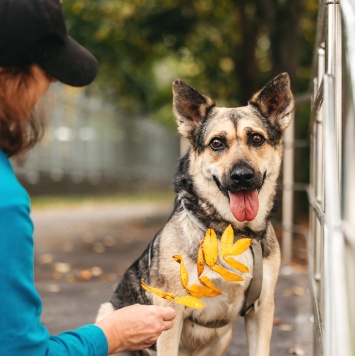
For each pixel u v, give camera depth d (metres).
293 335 5.07
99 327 2.39
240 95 15.63
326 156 2.02
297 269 7.82
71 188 21.56
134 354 3.90
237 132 3.52
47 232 11.98
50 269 8.06
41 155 19.09
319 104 3.41
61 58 2.10
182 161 3.73
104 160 25.05
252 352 3.51
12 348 1.93
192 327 3.52
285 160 7.68
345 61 1.97
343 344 1.70
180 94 3.69
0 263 1.90
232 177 3.33
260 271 3.31
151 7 15.74
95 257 9.16
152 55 17.97
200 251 2.64
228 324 3.56
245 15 14.94
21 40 1.97
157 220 14.70
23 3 1.97
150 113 34.44
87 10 14.98
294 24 12.38
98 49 15.86
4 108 2.02
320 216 2.94
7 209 1.93
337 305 1.74
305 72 16.11
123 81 19.67
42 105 2.16
